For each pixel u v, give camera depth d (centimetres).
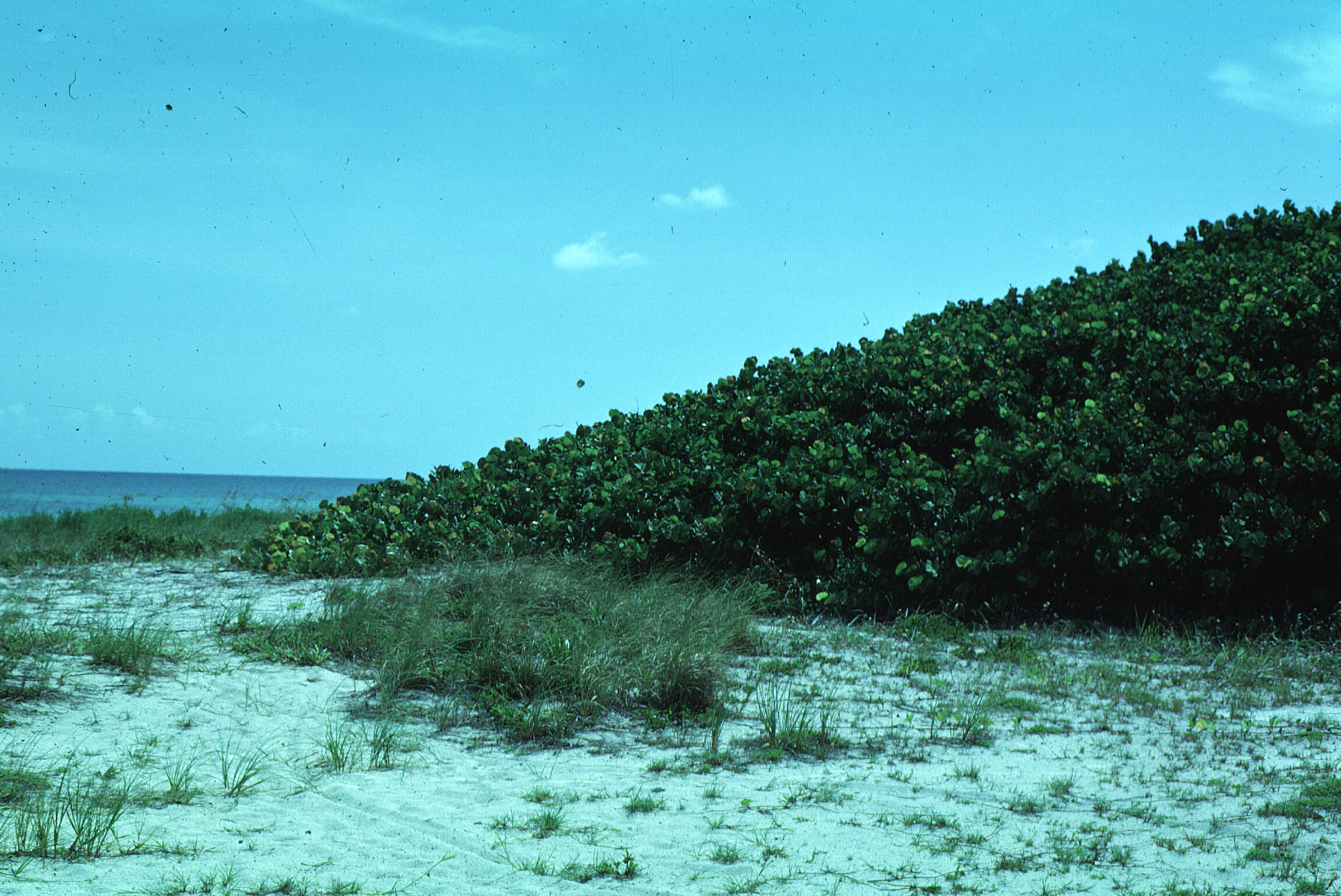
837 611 1017
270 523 1947
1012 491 1068
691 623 803
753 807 487
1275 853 421
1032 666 812
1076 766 561
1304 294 1209
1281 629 916
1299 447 1041
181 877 376
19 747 536
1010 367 1314
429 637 761
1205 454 1038
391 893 372
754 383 1508
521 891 377
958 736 621
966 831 454
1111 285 1523
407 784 523
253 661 752
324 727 618
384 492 1456
